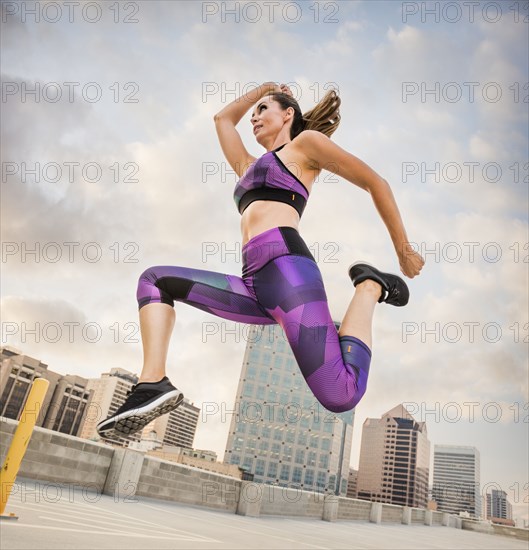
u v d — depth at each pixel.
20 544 1.81
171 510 6.22
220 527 5.03
